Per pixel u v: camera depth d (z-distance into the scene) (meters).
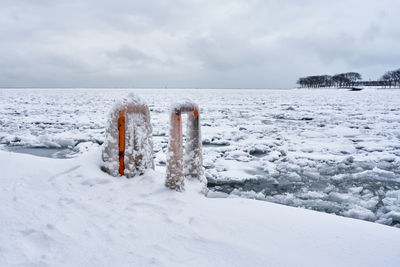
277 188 5.11
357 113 17.97
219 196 4.68
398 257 1.93
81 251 1.89
